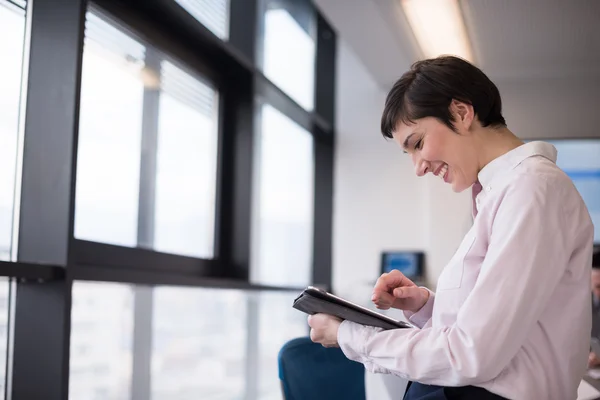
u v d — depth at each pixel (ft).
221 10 14.15
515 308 4.08
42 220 8.25
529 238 4.17
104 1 10.15
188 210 13.10
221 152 14.40
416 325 5.47
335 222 18.70
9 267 7.17
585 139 17.20
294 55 17.93
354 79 19.07
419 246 18.15
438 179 17.89
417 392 4.70
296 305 4.94
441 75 4.58
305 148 18.61
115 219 10.61
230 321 12.53
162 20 11.63
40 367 7.98
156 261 11.60
